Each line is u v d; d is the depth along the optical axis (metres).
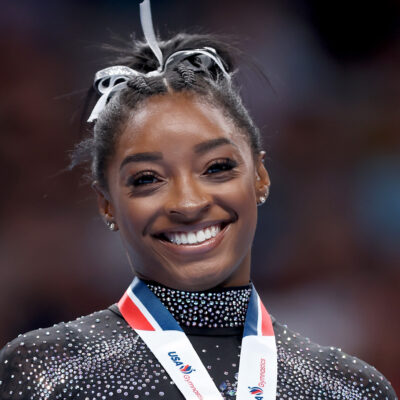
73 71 20.39
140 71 7.80
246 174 6.95
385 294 20.30
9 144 19.78
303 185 21.16
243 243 6.93
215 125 6.83
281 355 7.18
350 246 20.73
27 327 18.34
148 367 6.71
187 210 6.55
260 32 21.73
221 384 6.74
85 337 6.91
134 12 20.70
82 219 19.12
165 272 6.83
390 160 21.58
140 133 6.75
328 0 22.11
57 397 6.49
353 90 22.06
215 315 7.07
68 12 20.52
